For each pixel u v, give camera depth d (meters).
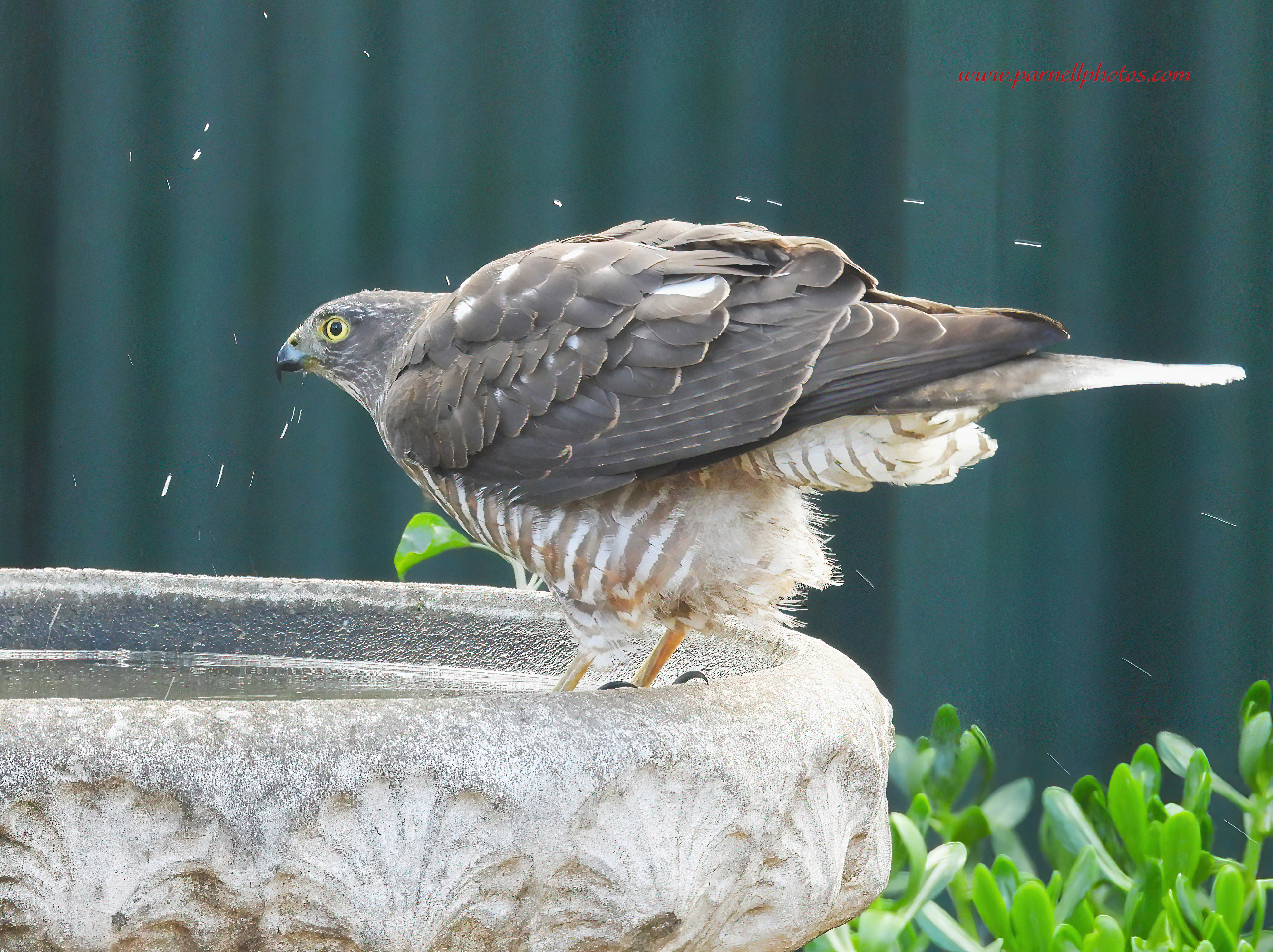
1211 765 8.95
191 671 5.46
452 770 3.04
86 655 5.68
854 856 3.81
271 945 2.97
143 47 9.80
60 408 9.88
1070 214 9.05
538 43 9.68
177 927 2.92
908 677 9.20
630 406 4.29
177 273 9.80
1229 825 8.87
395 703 3.14
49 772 2.81
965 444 4.40
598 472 4.31
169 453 9.83
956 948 5.13
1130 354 9.02
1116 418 9.13
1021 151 9.09
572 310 4.40
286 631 5.77
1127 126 9.01
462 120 9.69
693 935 3.40
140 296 9.85
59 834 2.83
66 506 9.90
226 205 9.77
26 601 5.67
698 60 9.58
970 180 9.14
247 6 9.71
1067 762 9.09
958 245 9.16
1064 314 9.05
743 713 3.49
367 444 9.81
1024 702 9.15
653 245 4.62
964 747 6.31
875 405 4.07
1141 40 9.01
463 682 5.32
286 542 9.80
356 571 9.79
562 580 4.55
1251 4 8.83
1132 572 9.09
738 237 4.44
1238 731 8.92
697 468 4.26
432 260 9.69
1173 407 9.09
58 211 9.87
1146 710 9.04
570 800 3.14
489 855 3.08
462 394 4.54
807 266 4.28
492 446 4.48
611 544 4.43
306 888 2.95
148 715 2.95
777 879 3.49
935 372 4.04
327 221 9.70
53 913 2.84
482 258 9.69
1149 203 9.01
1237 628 8.94
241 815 2.88
